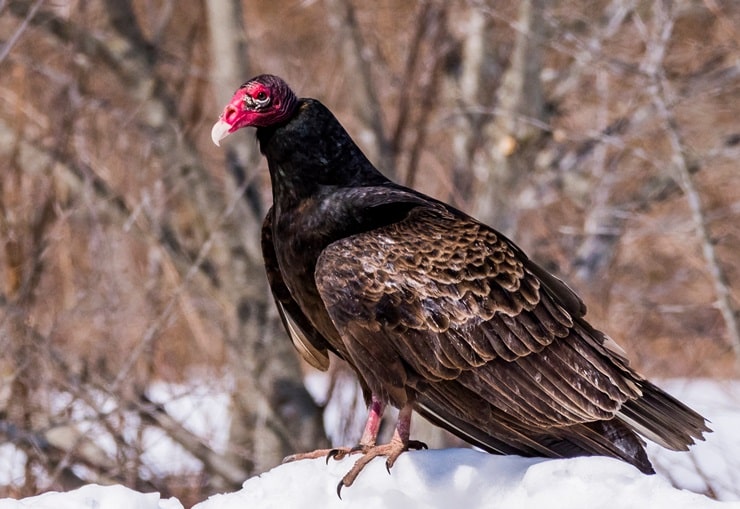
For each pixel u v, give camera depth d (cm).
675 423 707
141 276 1416
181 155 1471
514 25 1478
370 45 1672
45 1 1416
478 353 695
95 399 1298
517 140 1509
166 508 672
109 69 1473
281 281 784
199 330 1392
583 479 622
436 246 709
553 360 701
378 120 1491
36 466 1239
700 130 1560
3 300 1247
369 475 680
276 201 747
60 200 1409
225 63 1469
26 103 1435
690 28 1580
